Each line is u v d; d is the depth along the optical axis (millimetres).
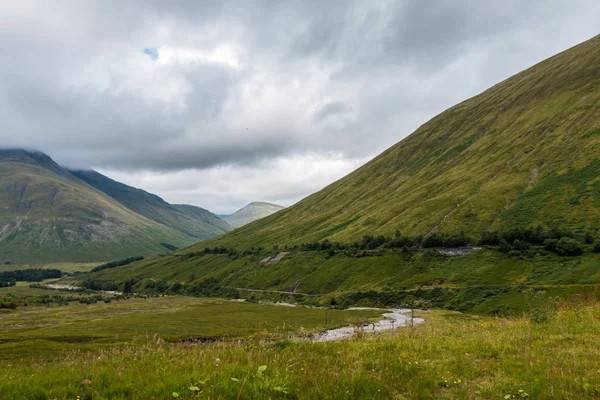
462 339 18750
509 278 132750
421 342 17750
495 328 22500
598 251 129625
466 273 145750
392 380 11328
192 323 114312
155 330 98812
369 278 172375
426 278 153250
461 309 122438
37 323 126750
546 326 20766
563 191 178375
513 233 156750
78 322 126750
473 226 181750
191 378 10406
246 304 179375
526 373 11781
